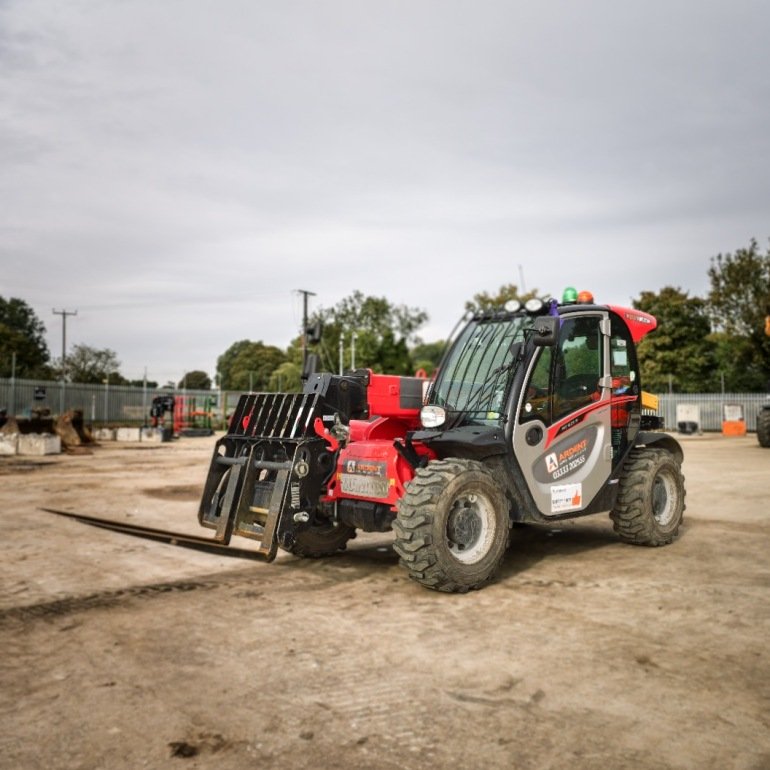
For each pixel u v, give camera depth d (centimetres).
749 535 670
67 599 471
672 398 3397
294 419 551
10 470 1362
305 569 555
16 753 265
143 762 257
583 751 262
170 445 2198
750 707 298
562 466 556
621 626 404
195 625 414
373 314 6212
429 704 304
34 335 7325
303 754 262
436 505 464
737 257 3525
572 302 616
